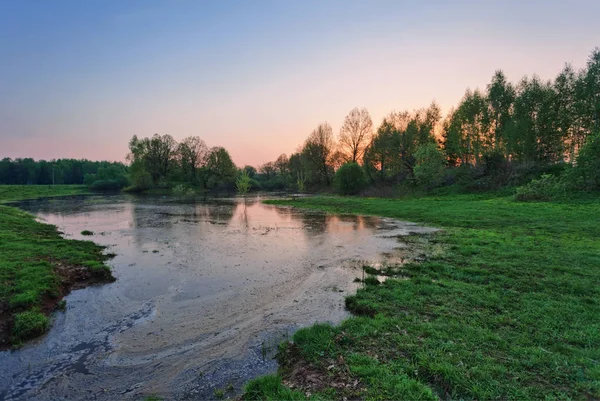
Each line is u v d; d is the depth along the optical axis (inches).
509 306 314.5
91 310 350.3
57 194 2851.9
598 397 180.5
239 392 214.5
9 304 322.7
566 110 1611.7
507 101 1860.2
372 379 201.3
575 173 1203.2
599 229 682.8
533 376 201.8
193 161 3560.5
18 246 545.0
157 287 421.1
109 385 226.2
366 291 377.1
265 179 4387.3
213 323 319.0
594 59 1517.0
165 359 257.4
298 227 909.8
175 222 1035.3
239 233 815.1
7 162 4704.7
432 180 1807.3
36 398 213.5
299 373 222.5
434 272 440.5
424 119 2256.4
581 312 295.6
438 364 212.4
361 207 1381.6
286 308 350.3
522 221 824.9
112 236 779.4
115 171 4350.4
